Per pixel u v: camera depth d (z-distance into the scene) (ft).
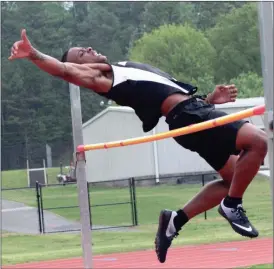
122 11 271.90
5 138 218.18
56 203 103.65
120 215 83.25
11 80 217.36
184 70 176.24
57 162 221.05
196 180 114.42
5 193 126.93
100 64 16.55
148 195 101.86
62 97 222.69
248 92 164.14
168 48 178.19
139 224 73.26
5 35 220.43
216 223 69.72
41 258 52.08
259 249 49.62
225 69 189.06
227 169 17.58
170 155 115.34
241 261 44.09
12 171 190.39
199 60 176.76
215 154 17.08
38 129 219.20
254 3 192.54
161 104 16.98
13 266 48.26
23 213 91.86
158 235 18.72
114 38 254.06
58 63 15.81
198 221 72.02
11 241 65.10
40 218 70.18
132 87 16.71
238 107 93.91
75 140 23.88
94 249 55.42
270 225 63.98
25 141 219.20
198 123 16.57
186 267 43.16
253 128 16.43
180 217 18.38
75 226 76.33
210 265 43.27
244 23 191.01
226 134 16.48
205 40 182.91
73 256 52.54
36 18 221.46
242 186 16.43
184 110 16.81
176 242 56.95
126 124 117.80
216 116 16.75
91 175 128.47
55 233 69.82
